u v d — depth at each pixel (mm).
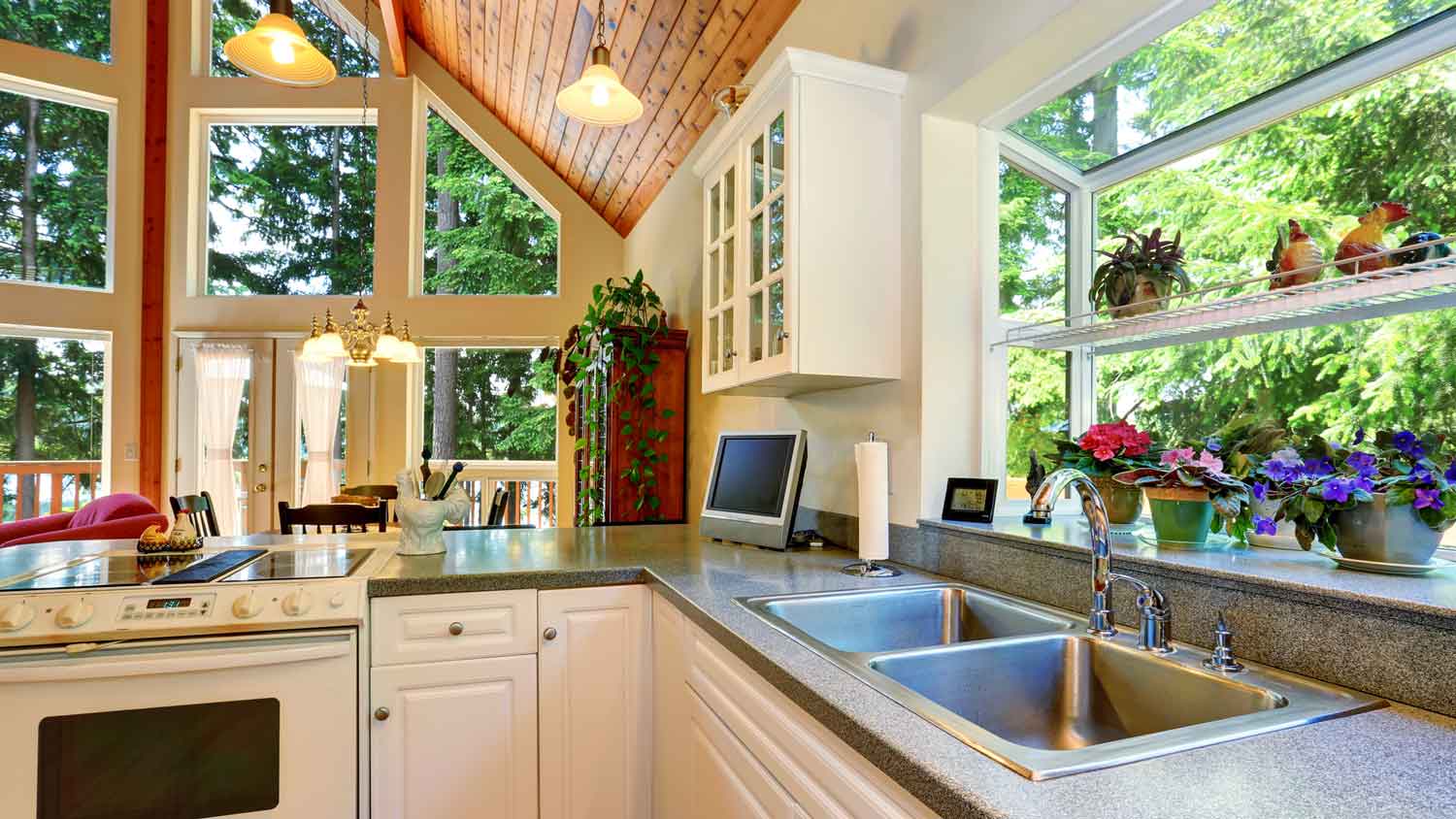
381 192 5578
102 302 5133
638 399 3932
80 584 1640
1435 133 1219
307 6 5586
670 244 4352
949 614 1632
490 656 1755
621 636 1845
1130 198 1874
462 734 1731
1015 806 649
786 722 1053
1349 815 632
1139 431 1583
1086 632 1239
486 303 5652
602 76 2152
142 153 5285
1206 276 1645
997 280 1975
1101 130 1847
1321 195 1403
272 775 1562
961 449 1904
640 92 3666
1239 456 1315
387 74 5598
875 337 1944
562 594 1812
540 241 5883
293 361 5453
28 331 4945
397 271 5574
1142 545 1401
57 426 5055
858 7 2209
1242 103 1546
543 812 1784
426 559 1980
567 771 1802
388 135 5590
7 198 4941
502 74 4875
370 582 1695
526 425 5727
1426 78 1233
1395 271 1136
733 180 2336
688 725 1533
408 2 5027
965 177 1958
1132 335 1621
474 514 5625
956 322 1920
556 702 1798
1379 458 1120
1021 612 1422
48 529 4047
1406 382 1229
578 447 4363
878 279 1956
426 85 5641
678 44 3133
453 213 5832
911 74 1958
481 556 2033
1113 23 1488
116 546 2229
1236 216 1575
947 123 1945
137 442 5199
